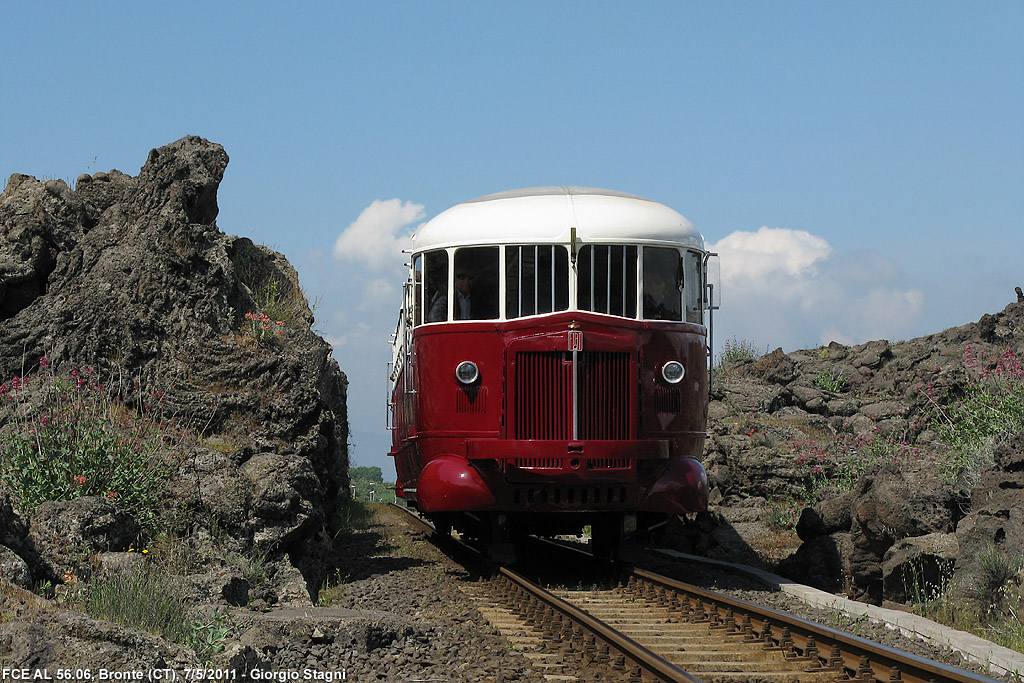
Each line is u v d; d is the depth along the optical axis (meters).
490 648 8.34
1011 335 22.47
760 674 7.73
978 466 12.34
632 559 13.38
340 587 12.18
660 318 13.31
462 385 12.94
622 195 14.08
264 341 16.16
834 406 22.16
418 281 13.81
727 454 18.47
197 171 17.47
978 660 8.15
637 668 7.51
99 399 13.13
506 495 12.63
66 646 5.59
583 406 12.59
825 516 13.17
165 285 15.24
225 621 8.12
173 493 11.47
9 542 7.84
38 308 15.01
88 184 17.61
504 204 13.43
